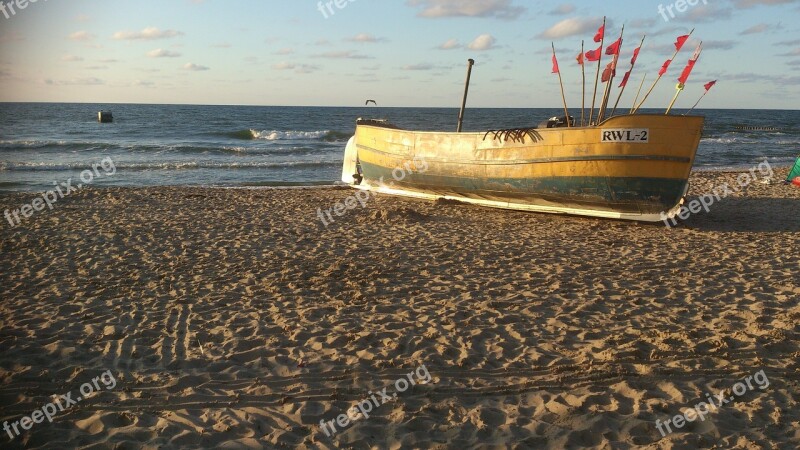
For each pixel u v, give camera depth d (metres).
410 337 6.39
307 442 4.47
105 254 9.95
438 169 15.12
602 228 12.29
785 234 11.72
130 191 17.62
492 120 81.31
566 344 6.25
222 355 5.96
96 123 57.38
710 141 46.88
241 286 8.19
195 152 33.31
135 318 6.96
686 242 10.92
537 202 13.74
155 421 4.73
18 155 30.23
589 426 4.68
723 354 5.95
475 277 8.61
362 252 10.11
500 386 5.36
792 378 5.47
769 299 7.55
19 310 7.17
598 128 12.02
